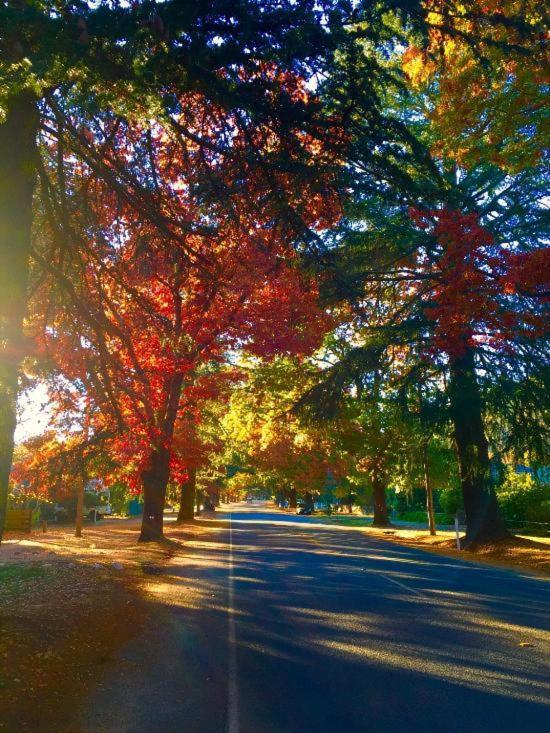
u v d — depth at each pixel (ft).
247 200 32.91
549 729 18.07
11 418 25.61
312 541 100.32
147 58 25.54
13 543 75.41
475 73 42.86
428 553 81.00
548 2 33.09
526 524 117.29
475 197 74.13
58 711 18.90
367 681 22.62
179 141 33.19
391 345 77.30
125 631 30.19
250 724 18.44
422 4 30.45
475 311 48.47
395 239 68.39
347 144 31.45
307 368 103.35
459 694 21.17
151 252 37.76
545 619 33.94
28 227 27.63
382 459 144.97
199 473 185.26
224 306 59.62
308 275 37.78
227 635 29.96
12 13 22.04
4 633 25.95
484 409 76.95
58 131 30.66
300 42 27.94
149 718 18.79
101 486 106.93
